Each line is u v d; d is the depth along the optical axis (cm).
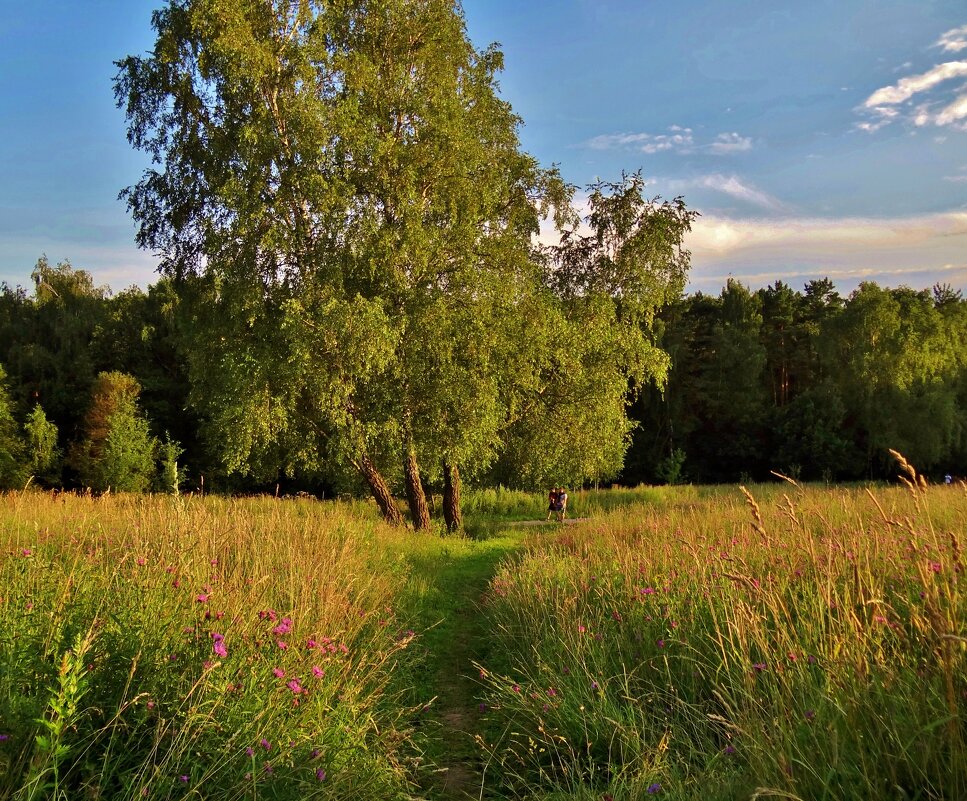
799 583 470
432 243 1581
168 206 1638
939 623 274
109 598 384
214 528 776
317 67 1524
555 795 353
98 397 3772
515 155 1881
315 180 1431
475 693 556
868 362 4631
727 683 409
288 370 1510
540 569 852
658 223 1975
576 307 2002
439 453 1714
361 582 777
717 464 5266
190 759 286
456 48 1700
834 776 257
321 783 309
